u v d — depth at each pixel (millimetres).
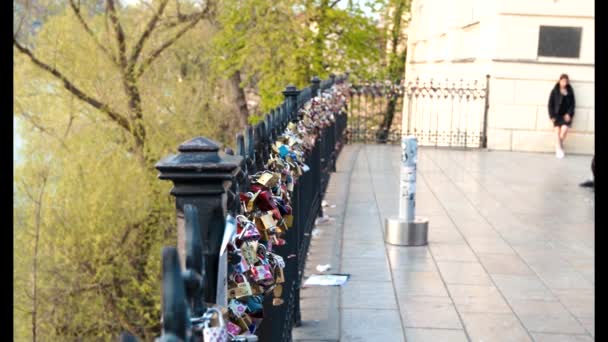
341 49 21234
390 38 29047
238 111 21891
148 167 17531
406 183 6438
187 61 19266
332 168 10789
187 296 1478
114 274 16750
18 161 15602
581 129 13953
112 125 17062
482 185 9984
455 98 16984
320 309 4727
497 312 4730
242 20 19375
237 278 2229
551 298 5027
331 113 9062
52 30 16047
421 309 4762
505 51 14195
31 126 15898
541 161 12836
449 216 7812
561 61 13977
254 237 2318
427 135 16781
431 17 22594
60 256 15766
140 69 17406
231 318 2182
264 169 3260
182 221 1880
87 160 16172
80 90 16484
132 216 16547
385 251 6211
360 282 5316
